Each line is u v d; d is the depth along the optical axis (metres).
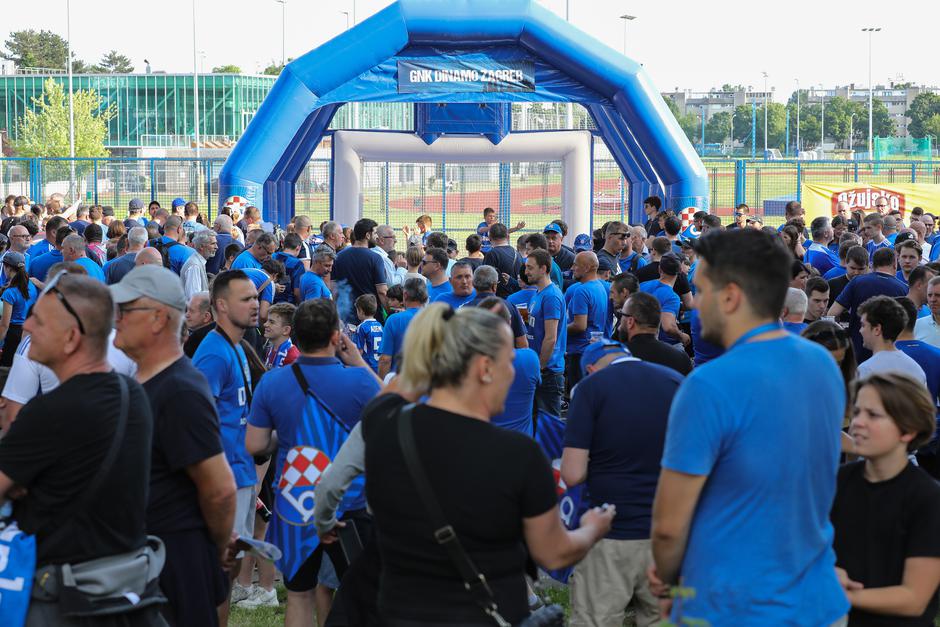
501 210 27.25
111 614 3.16
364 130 22.30
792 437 2.66
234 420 5.02
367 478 2.85
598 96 17.20
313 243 15.48
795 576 2.70
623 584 4.36
